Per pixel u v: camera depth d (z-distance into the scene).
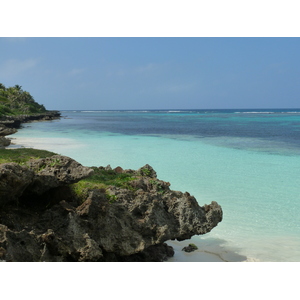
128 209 11.41
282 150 41.62
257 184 23.09
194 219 11.90
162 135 63.19
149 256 11.57
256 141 52.31
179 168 28.89
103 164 29.95
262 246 12.98
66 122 116.06
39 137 55.84
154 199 12.04
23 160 15.28
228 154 37.91
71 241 10.16
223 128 85.31
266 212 17.03
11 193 10.02
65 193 11.62
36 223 10.52
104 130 76.25
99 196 11.06
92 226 10.64
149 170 16.44
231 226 15.12
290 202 18.77
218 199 19.34
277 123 110.75
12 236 9.31
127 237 10.95
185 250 12.69
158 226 11.46
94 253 10.02
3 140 38.91
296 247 12.86
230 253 12.38
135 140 52.97
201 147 44.31
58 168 11.33
